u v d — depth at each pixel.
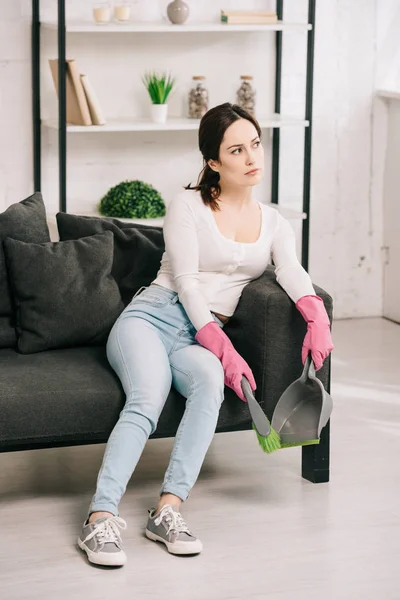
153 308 3.28
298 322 3.23
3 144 4.90
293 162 5.37
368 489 3.36
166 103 5.07
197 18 5.01
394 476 3.46
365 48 5.30
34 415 3.03
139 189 4.88
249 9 5.07
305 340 3.18
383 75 5.36
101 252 3.49
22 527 3.05
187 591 2.70
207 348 3.18
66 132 4.91
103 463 2.97
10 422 3.01
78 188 5.06
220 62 5.12
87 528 2.88
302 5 5.16
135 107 5.05
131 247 3.61
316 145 5.35
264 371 3.24
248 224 3.33
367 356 4.86
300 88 5.28
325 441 3.37
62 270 3.41
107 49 4.96
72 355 3.37
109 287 3.48
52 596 2.67
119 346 3.17
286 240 3.38
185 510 3.18
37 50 4.79
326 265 5.51
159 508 2.97
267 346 3.22
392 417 4.05
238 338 3.35
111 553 2.81
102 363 3.29
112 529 2.86
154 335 3.21
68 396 3.06
